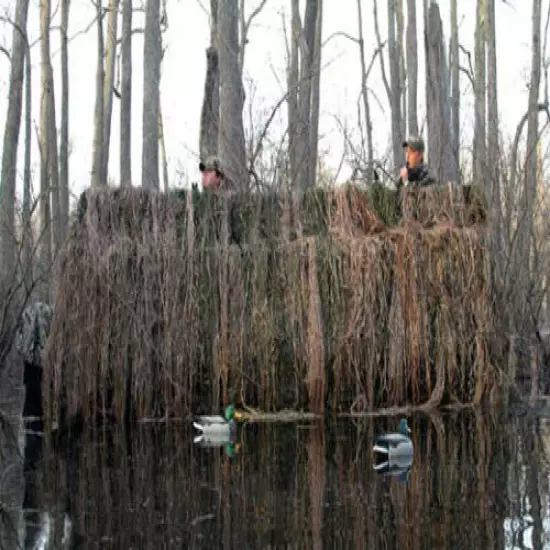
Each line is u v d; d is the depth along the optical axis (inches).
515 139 713.0
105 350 486.3
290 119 844.6
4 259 682.8
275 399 499.2
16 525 276.7
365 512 283.9
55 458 390.3
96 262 488.4
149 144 868.0
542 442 405.4
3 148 802.2
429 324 511.5
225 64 661.9
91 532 267.7
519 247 611.5
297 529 265.3
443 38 787.4
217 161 544.7
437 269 511.5
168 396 494.0
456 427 450.0
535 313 629.9
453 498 300.2
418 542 249.6
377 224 518.9
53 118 1012.5
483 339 515.8
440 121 746.2
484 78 840.3
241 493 313.9
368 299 500.7
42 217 907.4
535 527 262.4
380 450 377.4
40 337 526.6
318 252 503.8
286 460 372.2
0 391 647.1
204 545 251.6
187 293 498.3
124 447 415.8
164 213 509.0
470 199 530.3
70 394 480.1
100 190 504.7
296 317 499.8
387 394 505.0
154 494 316.2
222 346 498.0
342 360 499.8
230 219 518.9
